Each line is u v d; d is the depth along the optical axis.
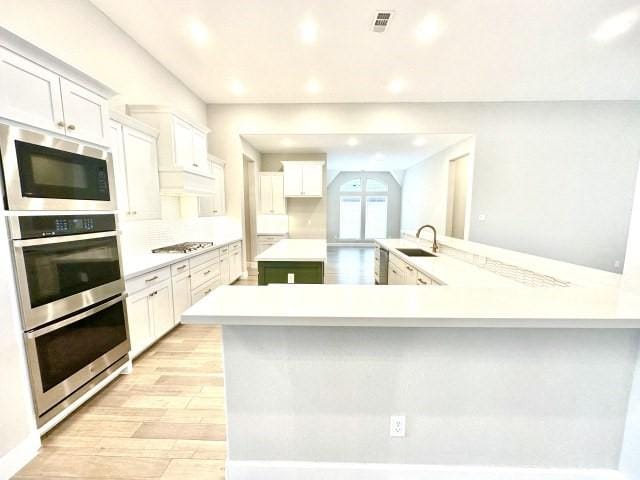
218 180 4.47
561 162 4.61
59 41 2.06
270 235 6.09
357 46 2.92
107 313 1.95
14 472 1.34
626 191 4.58
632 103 4.41
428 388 1.15
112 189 1.99
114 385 2.04
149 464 1.40
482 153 4.61
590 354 1.12
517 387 1.14
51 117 1.54
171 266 2.79
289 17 2.47
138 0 2.28
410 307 1.02
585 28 2.62
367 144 5.66
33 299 1.43
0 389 1.30
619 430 1.16
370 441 1.19
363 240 10.34
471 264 2.52
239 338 1.13
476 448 1.19
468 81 3.76
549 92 4.14
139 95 2.95
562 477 1.19
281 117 4.57
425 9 2.37
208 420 1.70
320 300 1.10
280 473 1.21
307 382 1.16
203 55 3.12
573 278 1.51
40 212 1.47
